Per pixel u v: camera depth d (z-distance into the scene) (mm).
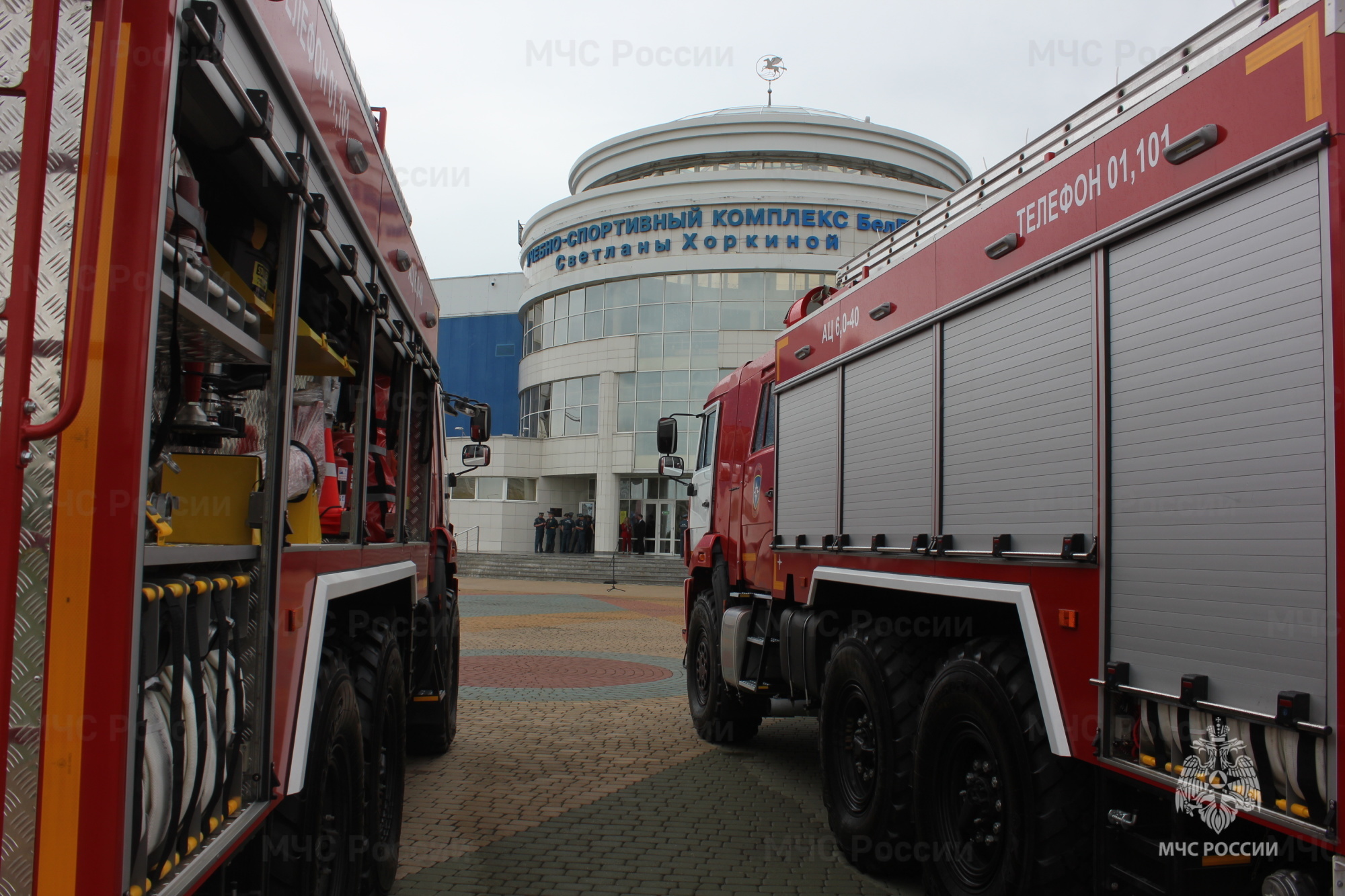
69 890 1701
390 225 4402
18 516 1723
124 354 1765
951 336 4117
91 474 1746
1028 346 3504
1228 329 2512
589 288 38500
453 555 7535
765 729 8594
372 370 4008
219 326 2303
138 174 1790
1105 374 3021
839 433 5391
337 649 3564
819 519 5668
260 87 2396
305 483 3170
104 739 1722
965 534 3910
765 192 35250
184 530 2514
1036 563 3352
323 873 3291
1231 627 2430
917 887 4547
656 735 8062
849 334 5301
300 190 2643
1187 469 2633
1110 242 3039
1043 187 3447
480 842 5141
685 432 36125
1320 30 2283
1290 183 2344
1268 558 2316
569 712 9000
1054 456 3291
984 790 3803
